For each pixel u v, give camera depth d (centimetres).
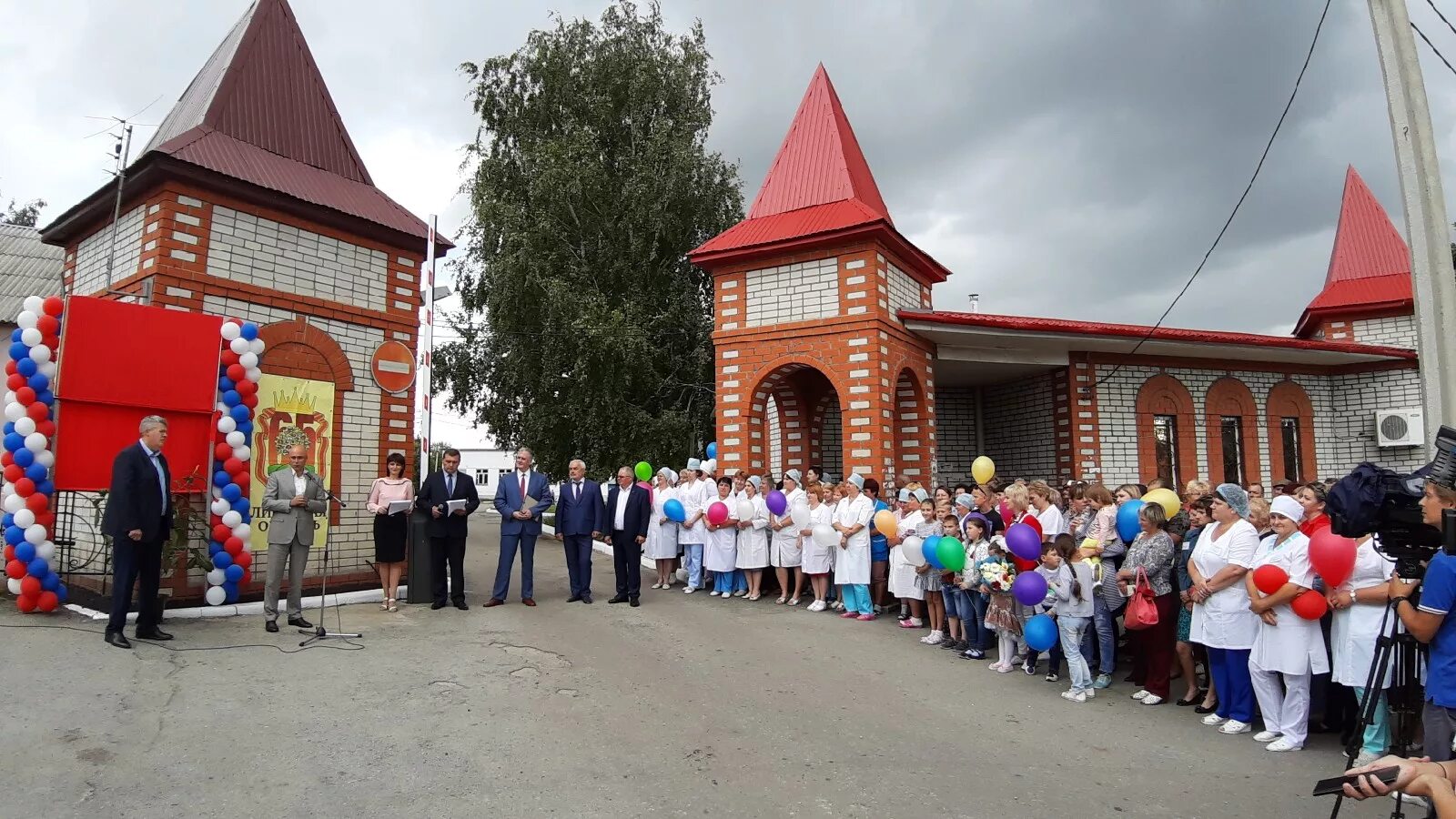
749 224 1569
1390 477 445
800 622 1027
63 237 1112
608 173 2242
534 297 2041
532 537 1099
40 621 786
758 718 620
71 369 813
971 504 1052
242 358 926
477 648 811
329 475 1051
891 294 1424
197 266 938
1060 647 773
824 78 1692
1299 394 1770
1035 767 536
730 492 1277
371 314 1116
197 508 911
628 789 482
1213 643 635
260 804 447
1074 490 950
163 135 1186
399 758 518
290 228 1037
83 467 821
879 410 1320
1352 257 1933
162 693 606
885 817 451
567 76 2230
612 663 772
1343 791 262
